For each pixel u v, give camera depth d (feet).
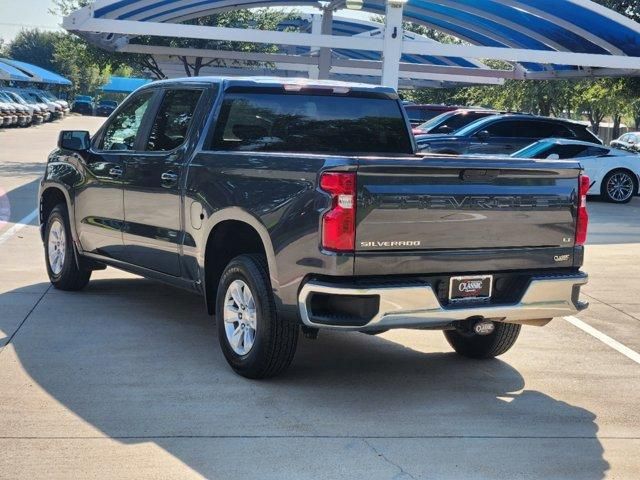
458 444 16.84
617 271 36.32
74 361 21.15
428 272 18.47
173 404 18.42
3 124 143.84
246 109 22.71
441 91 163.63
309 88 23.49
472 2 75.20
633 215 58.08
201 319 25.63
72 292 28.63
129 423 17.26
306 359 22.33
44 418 17.38
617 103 144.36
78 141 26.61
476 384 20.77
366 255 17.78
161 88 24.76
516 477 15.38
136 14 82.53
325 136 23.80
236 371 20.42
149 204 23.59
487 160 18.78
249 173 19.84
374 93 24.45
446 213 18.45
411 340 24.76
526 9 70.54
